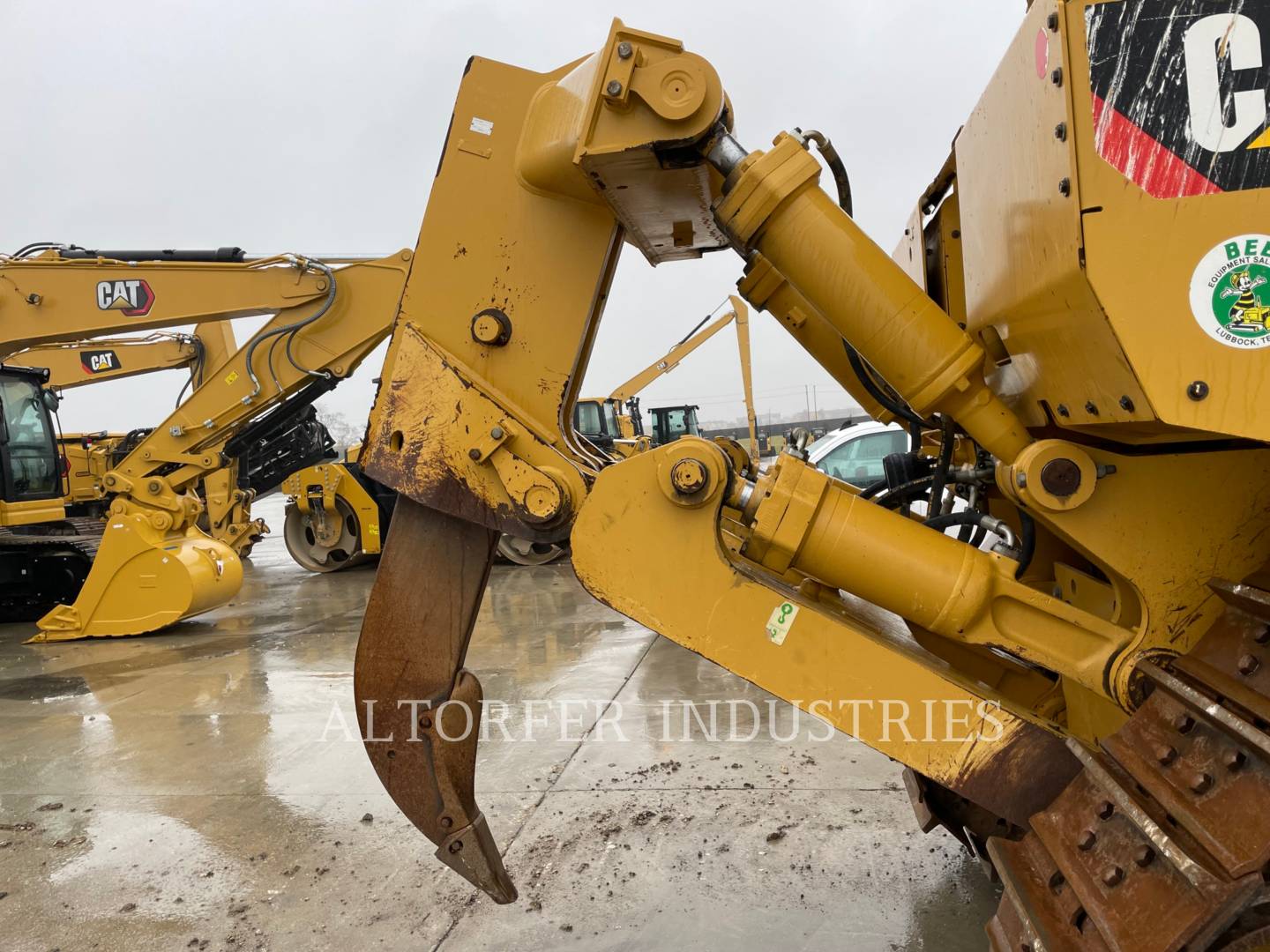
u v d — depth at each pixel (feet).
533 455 6.66
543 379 7.02
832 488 6.35
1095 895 4.83
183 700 17.06
